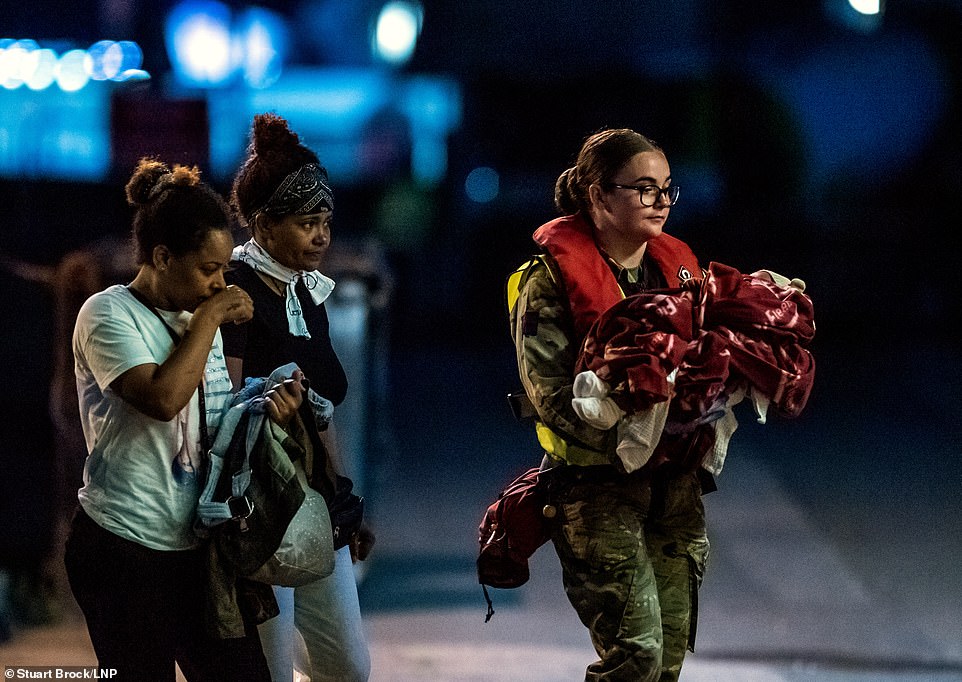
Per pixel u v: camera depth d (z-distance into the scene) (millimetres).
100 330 8914
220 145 39781
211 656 9305
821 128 61719
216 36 40281
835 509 25641
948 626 18609
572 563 10555
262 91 53781
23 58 32719
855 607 19547
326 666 10719
